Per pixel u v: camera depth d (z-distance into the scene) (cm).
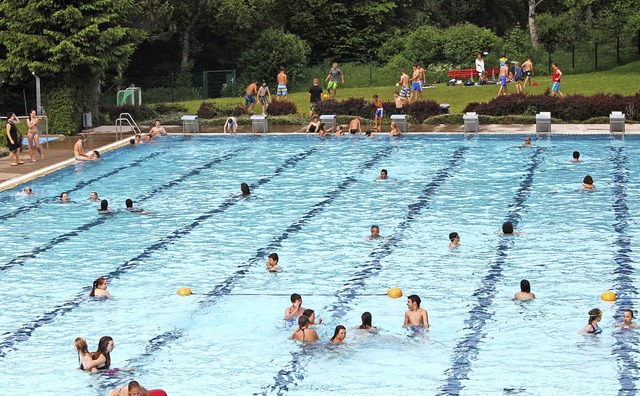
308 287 1702
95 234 2070
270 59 5428
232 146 3183
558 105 3438
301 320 1462
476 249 1888
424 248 1905
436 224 2073
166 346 1455
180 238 2025
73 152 3108
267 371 1359
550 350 1398
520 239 1942
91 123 3744
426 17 6206
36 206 2333
